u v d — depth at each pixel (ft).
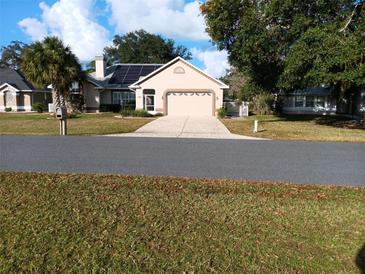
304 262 12.16
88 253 12.58
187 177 23.48
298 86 72.74
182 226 15.17
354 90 93.81
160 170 25.52
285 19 65.10
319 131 54.95
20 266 11.63
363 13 56.18
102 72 122.93
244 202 18.53
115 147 35.73
